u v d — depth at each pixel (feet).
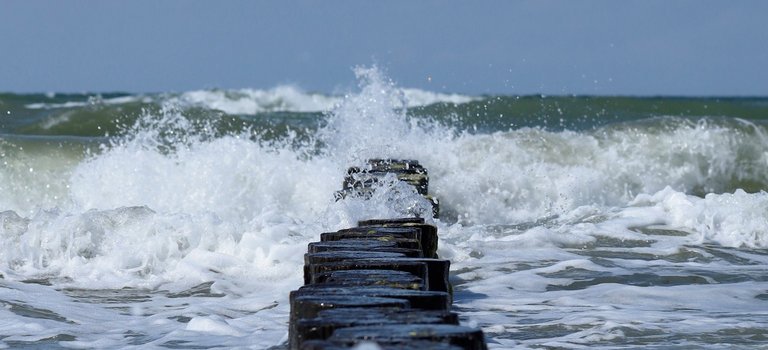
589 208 155.02
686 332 84.33
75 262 122.93
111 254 123.95
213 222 127.13
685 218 142.51
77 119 270.26
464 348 45.14
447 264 74.84
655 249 130.31
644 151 207.51
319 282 66.49
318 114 342.44
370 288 59.26
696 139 210.59
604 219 146.00
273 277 116.26
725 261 124.77
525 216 178.91
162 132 218.79
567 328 86.43
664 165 206.28
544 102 308.81
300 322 48.91
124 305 104.37
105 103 279.08
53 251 125.18
